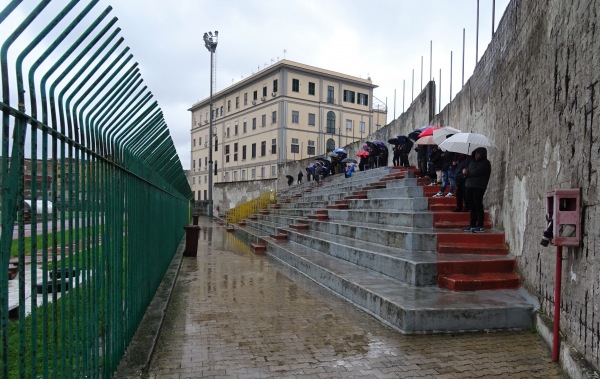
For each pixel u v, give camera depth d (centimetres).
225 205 4231
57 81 250
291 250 1073
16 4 186
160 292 686
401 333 504
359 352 444
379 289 609
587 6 381
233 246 1495
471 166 787
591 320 354
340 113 5466
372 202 1191
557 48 461
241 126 5750
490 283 603
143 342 448
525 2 609
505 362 416
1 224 189
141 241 528
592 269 355
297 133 5153
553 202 396
